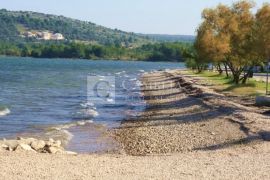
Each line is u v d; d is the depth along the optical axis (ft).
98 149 97.35
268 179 55.77
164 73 447.83
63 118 149.59
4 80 332.19
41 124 135.54
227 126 113.70
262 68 363.56
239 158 69.21
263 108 145.89
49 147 87.30
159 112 158.71
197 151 84.89
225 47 226.38
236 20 223.92
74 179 54.65
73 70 514.27
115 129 124.98
